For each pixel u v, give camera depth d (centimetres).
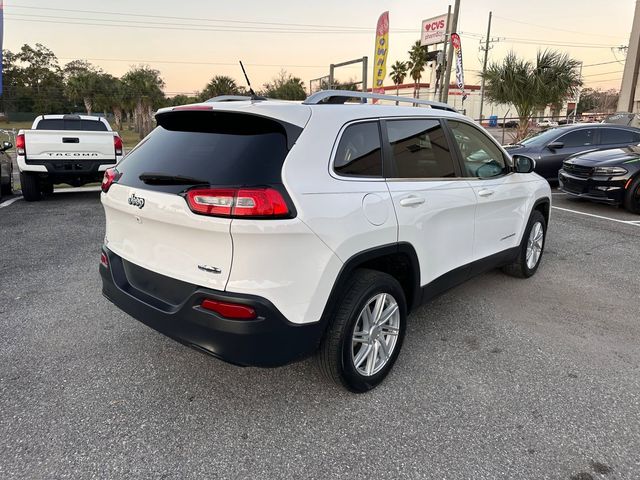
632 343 349
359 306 256
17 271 487
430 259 312
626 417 261
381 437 242
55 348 328
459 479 214
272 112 238
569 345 344
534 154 1037
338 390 283
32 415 254
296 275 226
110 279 283
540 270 517
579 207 902
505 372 306
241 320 219
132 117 5684
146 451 229
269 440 238
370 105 290
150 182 250
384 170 280
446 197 320
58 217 754
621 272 512
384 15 2077
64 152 838
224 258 221
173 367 305
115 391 278
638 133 1102
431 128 327
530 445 237
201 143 253
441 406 269
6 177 927
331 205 236
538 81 1571
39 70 7294
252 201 212
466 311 404
